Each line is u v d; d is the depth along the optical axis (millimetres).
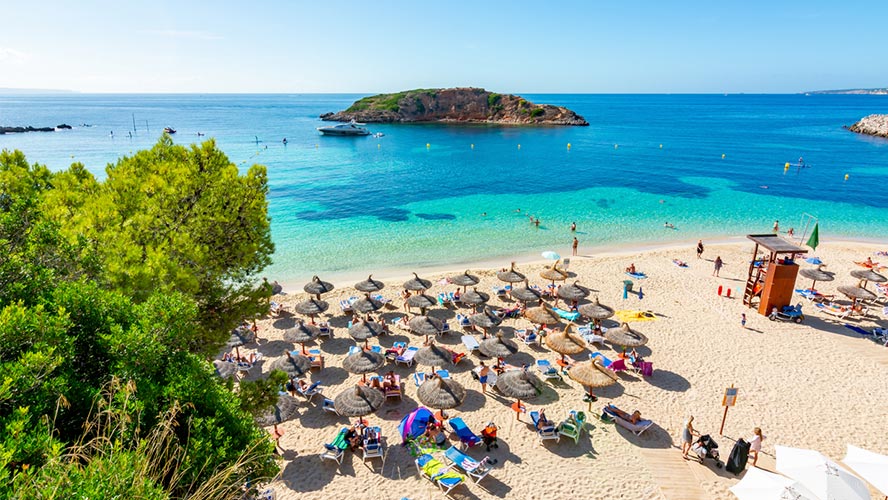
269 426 15078
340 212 45656
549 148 92688
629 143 99750
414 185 58594
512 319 23484
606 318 21109
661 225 41031
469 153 86375
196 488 6574
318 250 34844
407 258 33156
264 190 13938
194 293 11820
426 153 86438
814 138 107188
